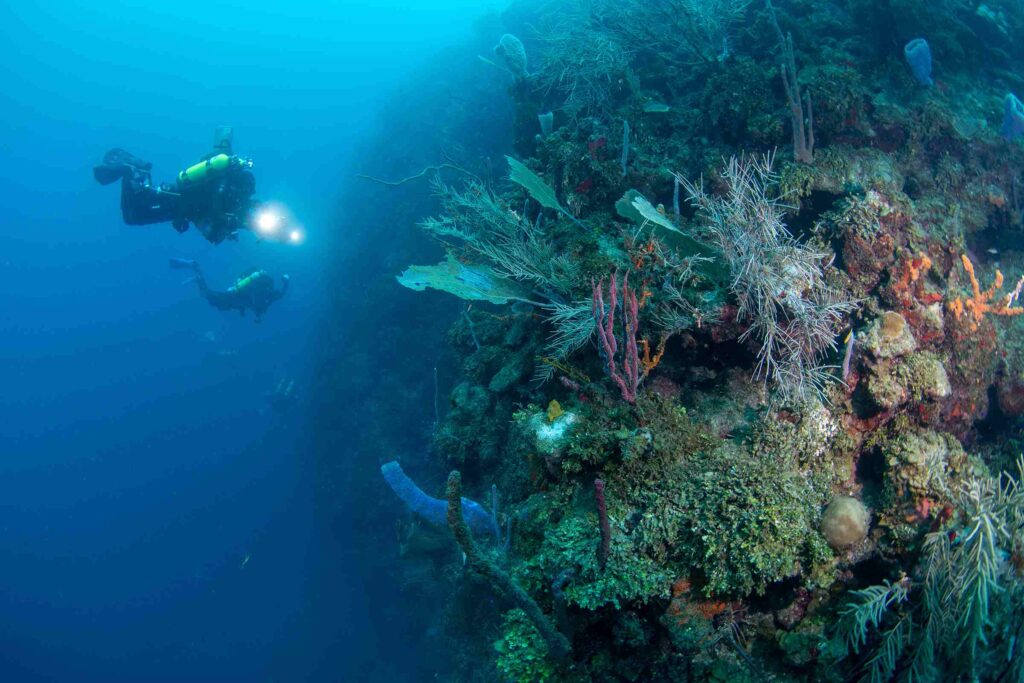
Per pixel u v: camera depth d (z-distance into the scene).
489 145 13.77
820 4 6.73
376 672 13.15
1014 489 2.69
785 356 3.27
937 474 2.87
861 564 2.83
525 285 4.49
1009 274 4.68
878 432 3.17
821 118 4.58
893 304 3.51
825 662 2.56
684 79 6.67
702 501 2.76
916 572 2.66
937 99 5.20
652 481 2.94
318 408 15.98
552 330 4.30
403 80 23.11
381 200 16.81
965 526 2.63
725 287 3.34
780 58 5.57
